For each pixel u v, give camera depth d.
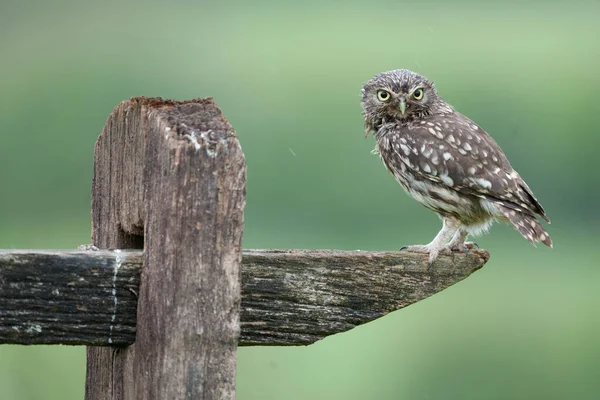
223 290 5.02
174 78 22.91
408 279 6.16
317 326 5.76
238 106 22.05
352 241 19.44
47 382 11.74
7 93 21.59
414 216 19.48
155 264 5.08
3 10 23.09
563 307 18.91
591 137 21.92
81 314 5.15
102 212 6.40
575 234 21.20
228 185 5.02
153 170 5.17
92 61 22.53
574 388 17.28
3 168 20.33
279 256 5.67
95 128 21.45
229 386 5.03
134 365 5.18
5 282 5.06
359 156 20.36
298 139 20.78
